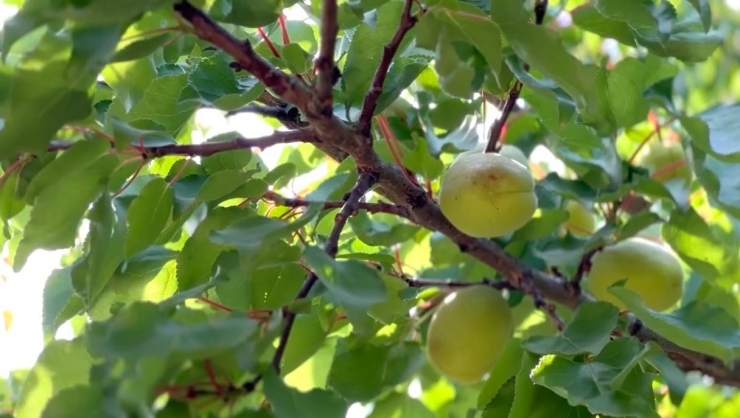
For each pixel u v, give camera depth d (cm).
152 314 53
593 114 66
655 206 80
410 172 67
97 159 58
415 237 75
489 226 65
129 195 62
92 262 58
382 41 64
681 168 74
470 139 72
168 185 61
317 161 76
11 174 60
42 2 54
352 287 56
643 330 69
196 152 60
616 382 60
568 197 72
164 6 54
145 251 64
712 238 71
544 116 71
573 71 60
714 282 72
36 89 55
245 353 54
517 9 59
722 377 70
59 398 52
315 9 66
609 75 70
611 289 64
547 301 71
